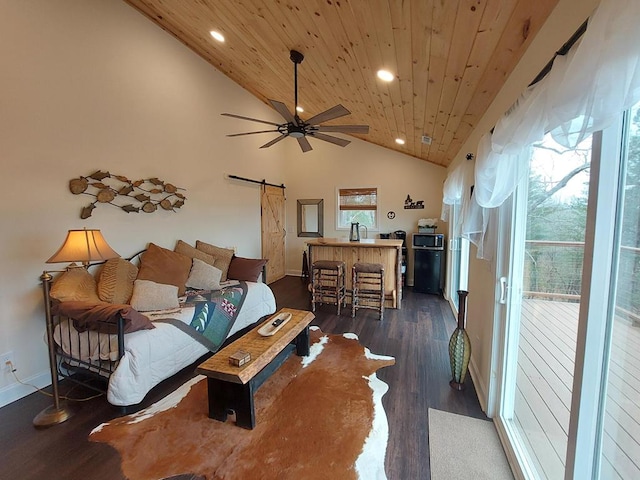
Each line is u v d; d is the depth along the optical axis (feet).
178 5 10.42
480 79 7.07
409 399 8.15
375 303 16.02
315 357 10.45
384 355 10.62
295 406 7.83
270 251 21.57
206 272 12.99
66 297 8.59
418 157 20.40
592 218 3.65
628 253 3.34
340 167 22.34
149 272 11.53
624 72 2.51
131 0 11.37
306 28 7.78
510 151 4.92
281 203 22.95
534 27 4.88
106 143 10.66
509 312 6.86
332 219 22.75
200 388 8.75
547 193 5.42
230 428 7.07
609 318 3.61
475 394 8.39
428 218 20.66
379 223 21.68
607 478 3.70
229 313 11.59
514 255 6.73
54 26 9.05
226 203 17.02
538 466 5.58
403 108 10.93
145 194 12.21
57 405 7.56
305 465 6.02
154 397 8.34
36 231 8.75
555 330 5.12
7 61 8.02
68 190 9.54
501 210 6.92
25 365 8.48
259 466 6.00
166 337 8.75
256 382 7.85
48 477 5.80
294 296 18.03
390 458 6.21
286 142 23.39
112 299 9.95
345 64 8.96
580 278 4.34
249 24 9.14
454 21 5.34
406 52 6.95
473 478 5.76
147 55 12.14
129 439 6.73
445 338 12.05
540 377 5.69
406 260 20.65
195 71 14.58
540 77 4.60
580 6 3.64
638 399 3.19
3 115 7.98
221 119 16.40
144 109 12.09
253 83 16.83
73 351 8.37
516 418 6.75
